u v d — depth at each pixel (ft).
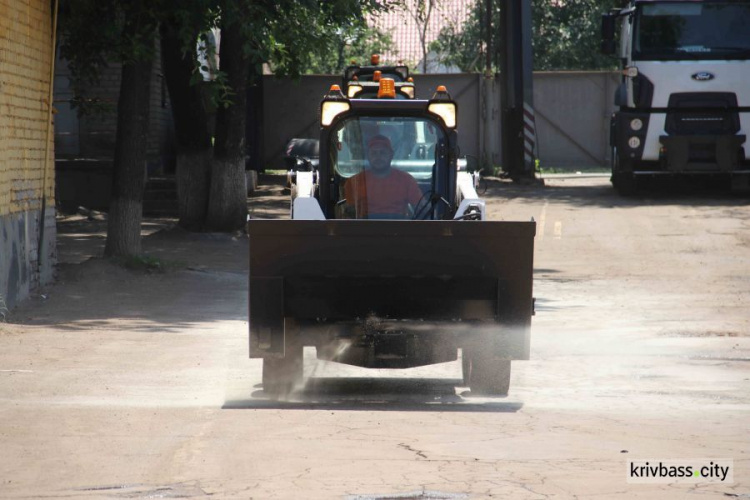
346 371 67.15
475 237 53.62
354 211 62.95
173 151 224.74
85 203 192.34
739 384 61.16
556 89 262.47
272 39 117.29
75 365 62.95
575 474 36.88
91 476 36.27
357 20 136.05
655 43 179.93
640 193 199.52
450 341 54.95
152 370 62.13
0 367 61.21
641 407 53.16
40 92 98.89
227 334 79.51
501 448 41.45
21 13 91.81
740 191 199.00
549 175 247.29
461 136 253.85
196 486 34.94
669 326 88.02
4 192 86.89
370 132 62.95
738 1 177.99
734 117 178.60
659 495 34.09
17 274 90.99
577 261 135.23
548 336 82.94
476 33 311.88
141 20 113.60
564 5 311.06
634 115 182.19
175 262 118.93
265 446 41.39
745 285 115.03
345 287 53.93
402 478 36.09
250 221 53.06
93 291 101.40
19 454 39.52
